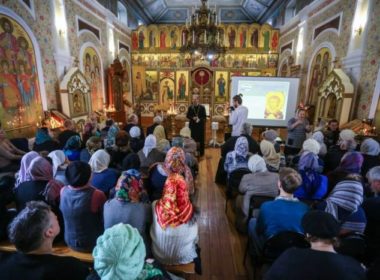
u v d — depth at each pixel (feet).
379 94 14.38
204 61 34.50
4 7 12.76
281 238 5.13
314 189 7.00
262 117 19.33
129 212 4.85
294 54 27.53
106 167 7.39
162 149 11.41
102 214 5.41
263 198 7.24
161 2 35.86
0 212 5.45
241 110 15.14
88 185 5.32
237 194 9.62
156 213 4.89
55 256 3.38
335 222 3.41
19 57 13.91
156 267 3.53
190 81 35.29
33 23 15.01
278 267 3.29
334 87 17.22
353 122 15.43
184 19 39.42
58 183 5.93
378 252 5.57
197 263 5.46
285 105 19.06
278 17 33.55
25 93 14.42
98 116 21.80
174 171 7.30
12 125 13.48
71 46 19.40
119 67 25.29
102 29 25.11
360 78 15.89
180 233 4.74
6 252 5.16
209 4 36.29
